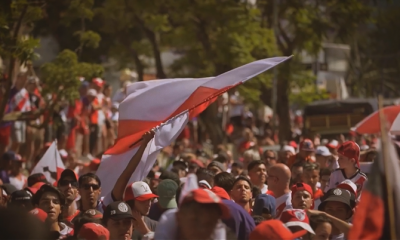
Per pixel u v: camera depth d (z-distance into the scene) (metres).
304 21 57.25
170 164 30.84
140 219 16.59
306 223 14.18
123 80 60.84
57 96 30.67
